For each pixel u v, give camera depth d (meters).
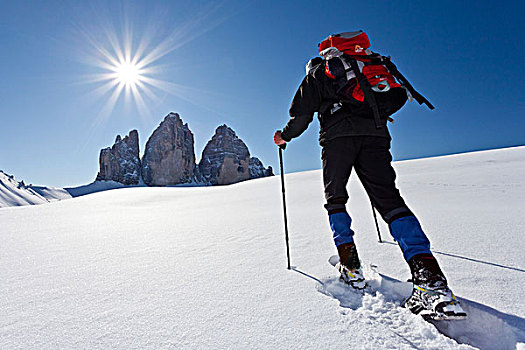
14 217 6.63
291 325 1.06
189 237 3.09
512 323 0.97
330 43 1.59
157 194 13.23
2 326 1.17
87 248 2.78
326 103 1.59
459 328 1.01
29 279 1.82
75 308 1.33
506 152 16.91
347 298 1.29
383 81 1.46
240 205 7.16
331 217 1.52
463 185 7.27
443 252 1.81
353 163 1.55
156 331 1.08
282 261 1.91
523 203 3.85
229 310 1.22
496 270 1.44
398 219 1.30
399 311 1.12
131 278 1.74
